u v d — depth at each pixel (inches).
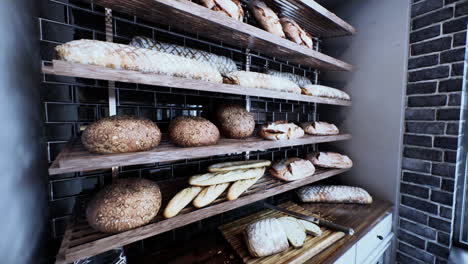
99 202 21.4
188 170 37.9
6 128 16.8
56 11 25.7
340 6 56.7
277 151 52.9
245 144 30.1
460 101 38.8
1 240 15.8
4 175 16.3
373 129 51.6
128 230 21.2
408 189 46.6
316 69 58.9
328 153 50.9
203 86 25.5
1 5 16.5
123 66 20.6
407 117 46.4
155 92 33.4
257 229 31.2
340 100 48.4
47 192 26.1
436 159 42.3
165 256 31.1
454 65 39.3
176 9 24.4
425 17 43.0
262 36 31.7
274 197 50.8
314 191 48.6
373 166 51.9
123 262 24.5
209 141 27.3
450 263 40.0
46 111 25.8
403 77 46.3
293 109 55.8
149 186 24.5
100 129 20.7
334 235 34.4
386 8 48.6
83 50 18.9
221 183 31.1
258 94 31.9
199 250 32.4
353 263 34.6
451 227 40.8
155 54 23.3
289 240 31.4
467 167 40.8
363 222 39.2
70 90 27.2
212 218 40.0
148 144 22.6
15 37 18.8
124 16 29.8
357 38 53.7
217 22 26.6
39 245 23.2
